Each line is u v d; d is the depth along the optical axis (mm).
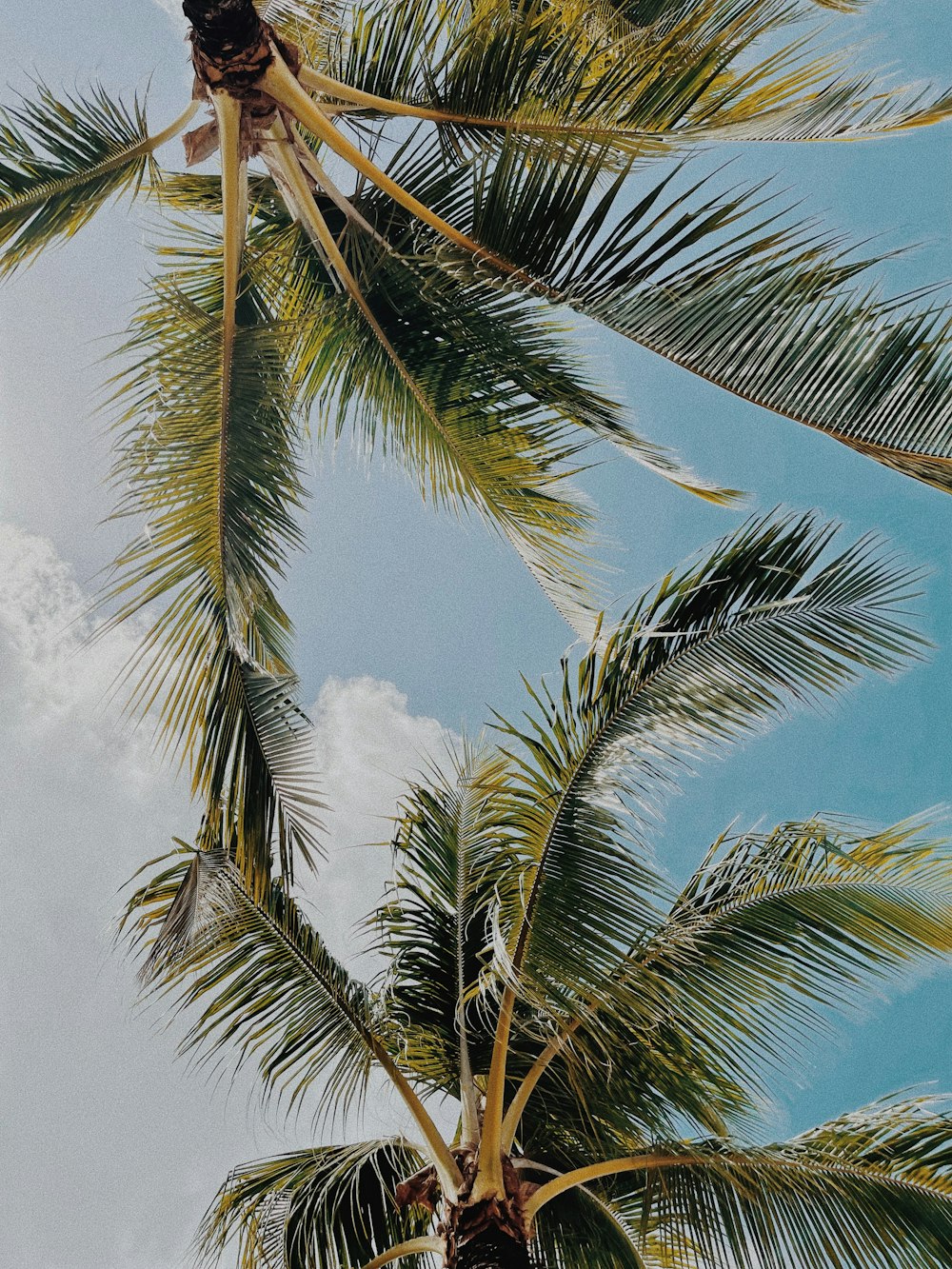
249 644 6133
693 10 5414
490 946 4980
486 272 4812
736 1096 5660
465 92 5148
